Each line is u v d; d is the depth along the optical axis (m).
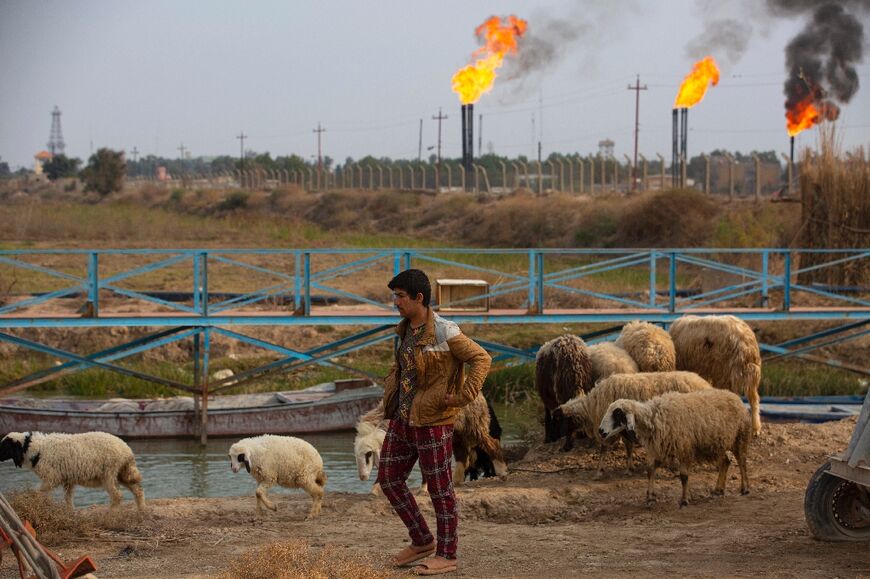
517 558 11.37
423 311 10.05
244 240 67.88
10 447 13.58
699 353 17.91
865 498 11.80
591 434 16.30
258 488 13.88
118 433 24.03
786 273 25.00
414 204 84.62
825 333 26.23
